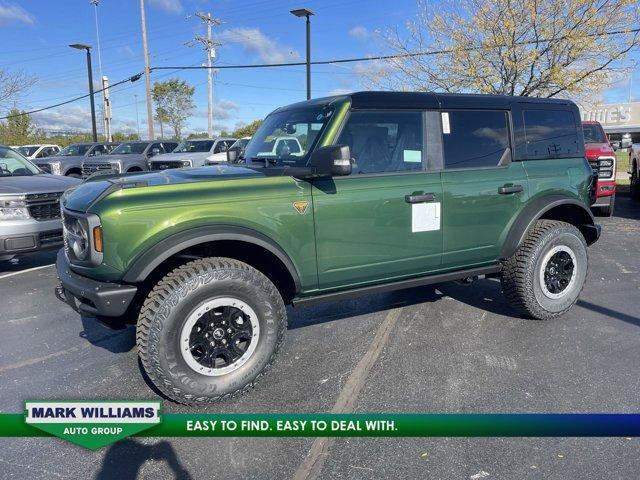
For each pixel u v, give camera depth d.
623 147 10.10
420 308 4.96
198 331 3.14
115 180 3.50
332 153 3.15
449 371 3.61
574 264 4.60
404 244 3.82
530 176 4.36
